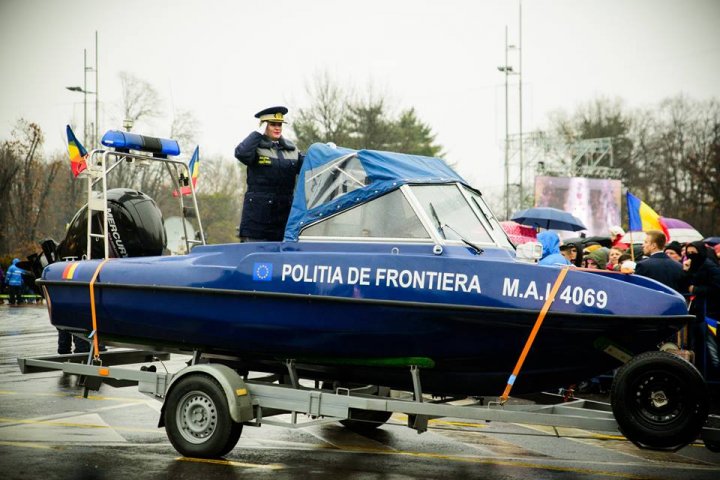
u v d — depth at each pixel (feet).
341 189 23.75
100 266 26.02
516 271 20.44
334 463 22.13
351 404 21.21
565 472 21.65
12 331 60.29
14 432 25.08
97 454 22.38
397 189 22.70
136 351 28.81
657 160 194.70
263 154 26.94
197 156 30.71
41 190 149.89
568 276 20.21
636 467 22.45
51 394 32.48
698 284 32.19
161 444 23.97
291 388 22.29
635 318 19.71
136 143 29.07
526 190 181.88
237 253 24.26
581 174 181.98
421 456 23.45
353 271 21.58
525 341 20.81
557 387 22.43
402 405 20.79
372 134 151.94
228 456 22.71
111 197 31.07
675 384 19.07
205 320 23.73
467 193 24.02
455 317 20.75
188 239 30.83
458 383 22.63
